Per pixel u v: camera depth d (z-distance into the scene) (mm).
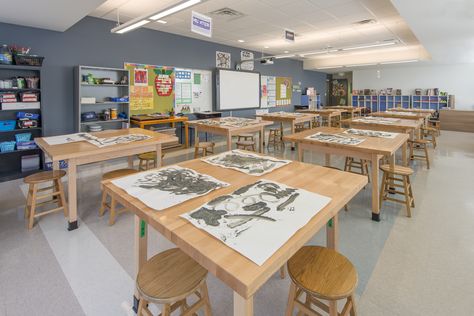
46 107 4719
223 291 1842
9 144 4234
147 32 5992
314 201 1161
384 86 12562
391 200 3004
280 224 968
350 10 4945
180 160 5473
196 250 829
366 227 2701
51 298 1753
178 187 1344
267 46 8180
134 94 5902
